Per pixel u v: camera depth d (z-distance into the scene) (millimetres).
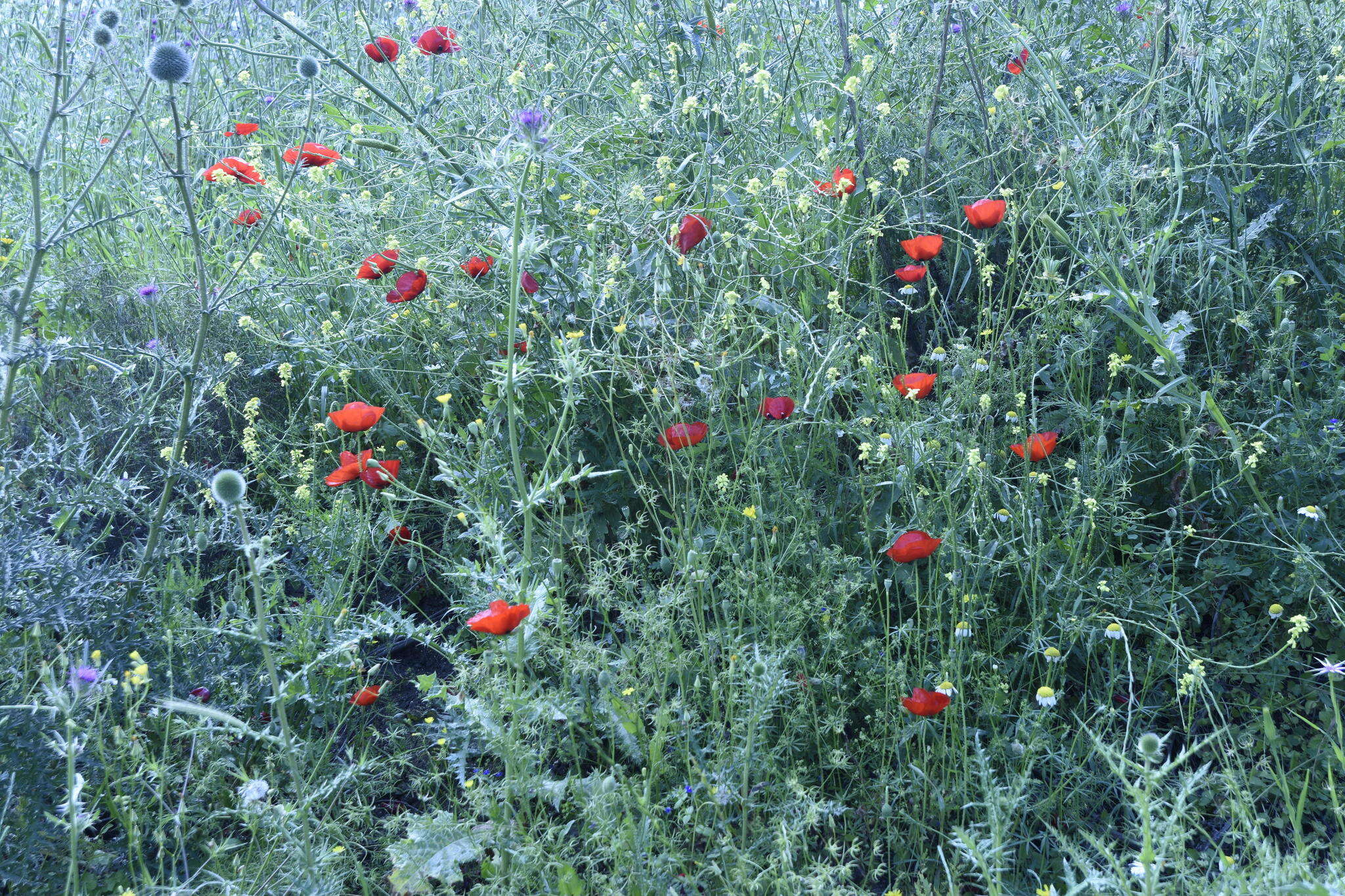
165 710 2285
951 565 2609
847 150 3559
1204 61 3490
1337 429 2654
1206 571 2637
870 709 2494
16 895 1976
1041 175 3277
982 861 1710
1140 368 3049
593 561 2678
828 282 3414
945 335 3479
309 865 1859
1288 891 1606
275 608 2623
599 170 3562
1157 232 2965
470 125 3861
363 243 3506
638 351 2838
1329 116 3496
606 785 1950
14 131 4699
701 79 3672
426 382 3469
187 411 2588
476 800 2021
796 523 2705
